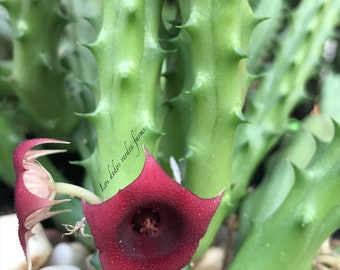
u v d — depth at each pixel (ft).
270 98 0.44
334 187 0.31
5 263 0.38
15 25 0.40
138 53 0.31
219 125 0.32
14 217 0.40
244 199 0.43
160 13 0.33
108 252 0.25
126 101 0.30
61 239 0.44
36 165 0.28
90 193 0.30
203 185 0.34
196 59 0.31
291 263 0.32
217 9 0.30
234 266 0.34
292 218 0.32
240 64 0.32
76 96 0.45
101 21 0.36
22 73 0.41
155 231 0.26
